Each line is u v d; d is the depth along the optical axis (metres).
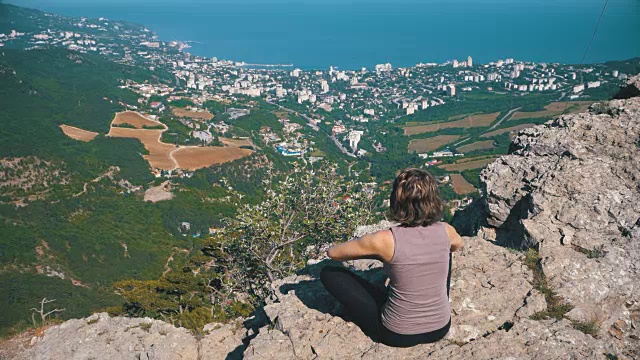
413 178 3.24
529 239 5.31
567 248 5.04
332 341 3.85
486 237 6.40
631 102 6.52
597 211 5.29
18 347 6.14
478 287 4.47
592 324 4.04
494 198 6.25
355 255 3.33
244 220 11.86
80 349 5.75
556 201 5.54
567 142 6.20
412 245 3.20
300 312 4.47
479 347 3.60
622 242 4.93
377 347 3.66
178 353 5.12
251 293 12.02
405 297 3.28
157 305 14.27
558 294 4.35
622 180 5.58
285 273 11.69
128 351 5.54
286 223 12.44
